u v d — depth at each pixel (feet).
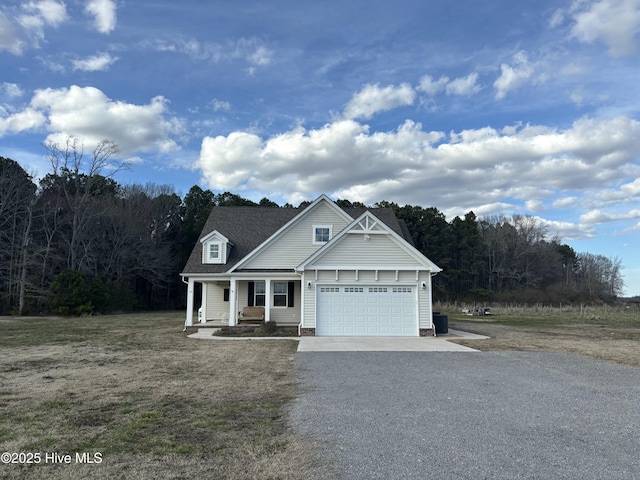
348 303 62.34
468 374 33.17
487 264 236.63
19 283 118.73
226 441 18.12
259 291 75.66
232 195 189.57
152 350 46.14
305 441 18.08
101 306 121.80
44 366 36.04
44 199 136.67
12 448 17.16
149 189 183.73
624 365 37.70
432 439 18.29
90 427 19.86
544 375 32.91
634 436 18.83
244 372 33.63
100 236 143.02
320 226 72.28
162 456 16.44
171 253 172.45
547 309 146.92
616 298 237.25
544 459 16.11
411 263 62.44
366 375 32.60
